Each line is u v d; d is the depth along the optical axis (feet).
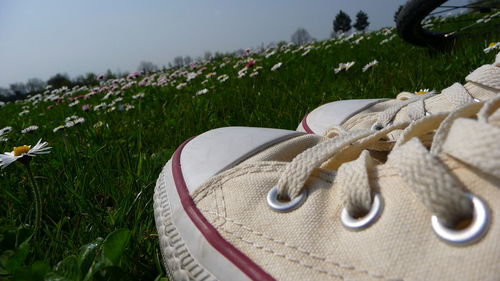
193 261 0.33
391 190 0.27
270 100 1.20
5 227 0.47
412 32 1.48
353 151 0.35
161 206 0.38
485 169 0.22
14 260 0.40
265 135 0.42
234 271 0.30
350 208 0.28
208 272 0.31
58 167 0.80
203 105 1.28
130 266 0.43
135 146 0.91
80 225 0.54
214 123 1.03
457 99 0.50
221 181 0.36
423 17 1.41
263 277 0.28
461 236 0.23
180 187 0.38
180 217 0.35
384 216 0.26
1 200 0.65
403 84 1.13
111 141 0.96
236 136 0.43
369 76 1.30
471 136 0.23
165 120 1.18
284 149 0.40
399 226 0.25
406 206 0.26
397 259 0.24
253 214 0.32
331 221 0.29
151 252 0.46
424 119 0.30
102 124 1.19
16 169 0.81
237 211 0.33
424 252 0.24
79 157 0.81
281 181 0.32
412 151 0.25
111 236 0.39
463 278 0.22
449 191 0.23
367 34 3.11
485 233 0.22
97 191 0.67
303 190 0.32
